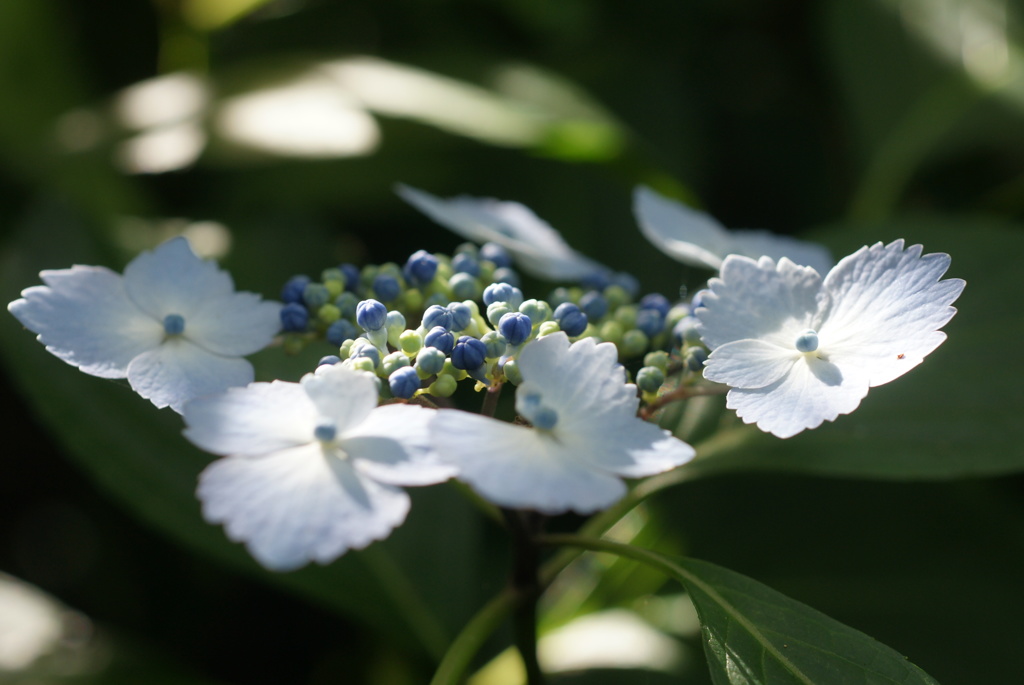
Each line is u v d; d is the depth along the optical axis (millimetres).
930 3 630
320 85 568
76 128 605
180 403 388
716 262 433
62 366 477
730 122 672
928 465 444
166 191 620
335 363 395
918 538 488
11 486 573
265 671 540
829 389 374
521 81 614
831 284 384
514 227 462
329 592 485
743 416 374
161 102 597
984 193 625
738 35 685
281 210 566
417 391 385
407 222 609
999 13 619
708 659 384
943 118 596
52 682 473
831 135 655
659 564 404
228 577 551
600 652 484
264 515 354
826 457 449
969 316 468
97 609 551
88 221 508
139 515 473
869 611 477
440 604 489
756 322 383
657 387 403
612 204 599
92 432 475
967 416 449
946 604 476
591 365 371
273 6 710
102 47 700
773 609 392
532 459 360
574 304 420
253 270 532
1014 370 454
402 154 602
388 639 487
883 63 622
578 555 430
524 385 367
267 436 363
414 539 496
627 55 672
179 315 396
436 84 565
